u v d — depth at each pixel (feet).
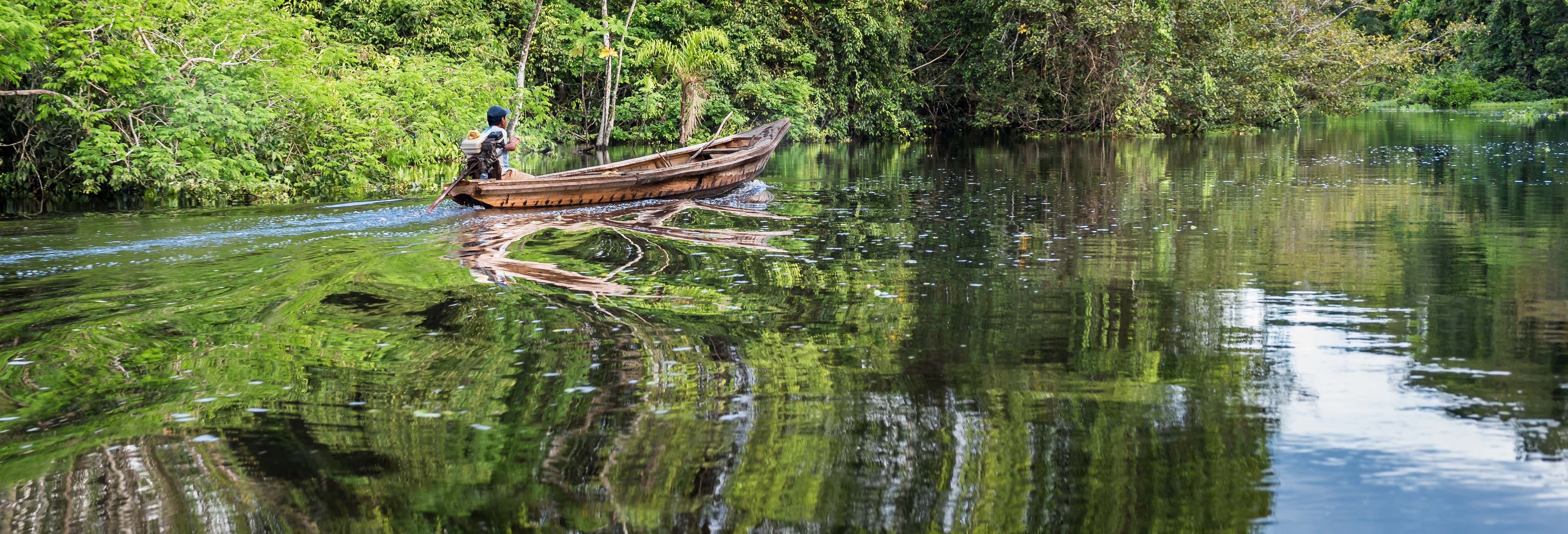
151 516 10.44
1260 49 98.53
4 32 36.29
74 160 41.50
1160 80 97.96
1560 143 73.72
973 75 110.52
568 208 37.29
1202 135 100.83
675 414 13.33
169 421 13.25
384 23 82.89
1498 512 10.19
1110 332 17.58
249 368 15.67
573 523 10.19
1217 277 22.93
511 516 10.35
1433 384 14.21
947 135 114.62
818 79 104.63
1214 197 41.27
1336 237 29.04
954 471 11.36
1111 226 32.45
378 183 49.80
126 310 19.77
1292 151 71.72
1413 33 140.36
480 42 86.17
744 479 11.19
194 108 41.32
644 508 10.49
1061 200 41.14
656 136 95.04
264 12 49.55
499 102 71.05
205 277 23.17
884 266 24.89
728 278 23.27
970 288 21.93
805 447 12.15
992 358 15.94
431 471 11.50
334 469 11.60
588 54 91.97
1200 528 9.94
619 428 12.86
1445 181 45.83
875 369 15.35
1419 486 10.82
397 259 25.71
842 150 84.94
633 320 18.75
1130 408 13.41
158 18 44.39
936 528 9.99
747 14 98.02
